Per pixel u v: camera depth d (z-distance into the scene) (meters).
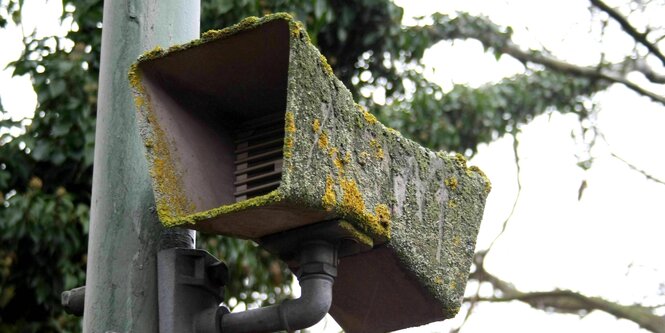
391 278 5.69
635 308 18.33
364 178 5.21
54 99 12.72
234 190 5.38
